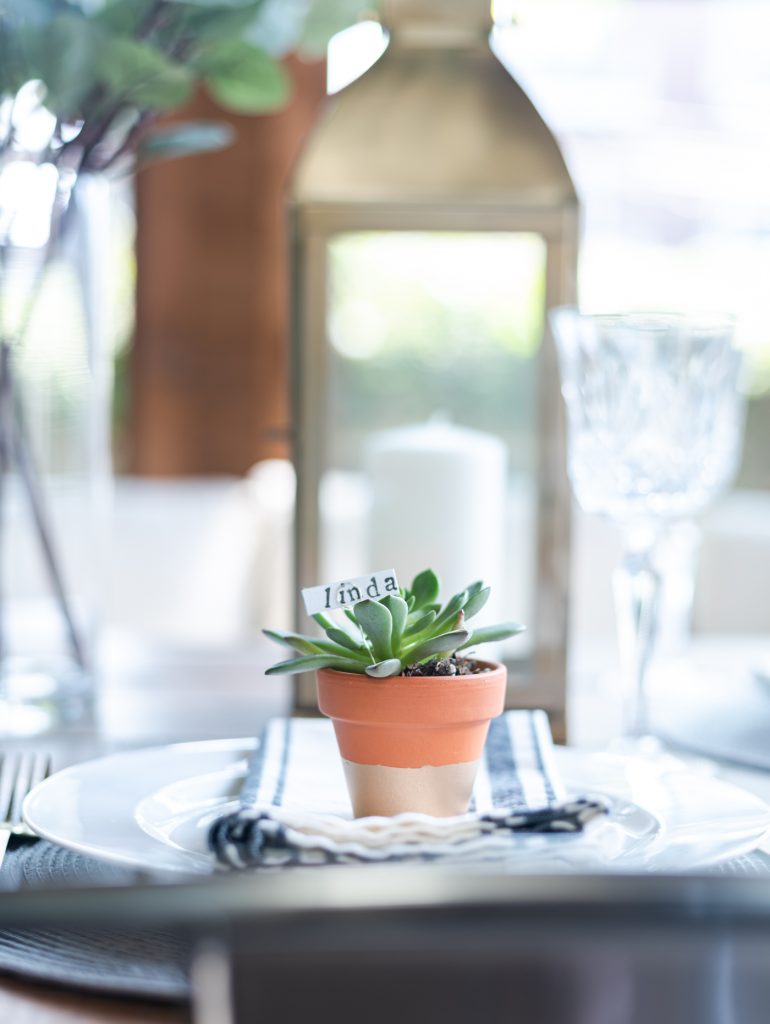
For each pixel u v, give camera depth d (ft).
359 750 2.92
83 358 3.99
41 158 3.92
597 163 8.87
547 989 2.01
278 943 1.99
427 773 2.91
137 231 8.50
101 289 4.04
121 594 7.00
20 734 3.66
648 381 3.54
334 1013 2.01
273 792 2.98
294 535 3.75
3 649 3.95
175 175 8.45
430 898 1.99
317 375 3.73
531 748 3.18
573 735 3.74
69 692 3.95
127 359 8.62
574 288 3.73
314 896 2.00
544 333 3.75
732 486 8.45
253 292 8.57
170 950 2.71
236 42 4.15
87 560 4.00
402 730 2.90
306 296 3.72
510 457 3.85
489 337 3.79
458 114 3.71
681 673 4.42
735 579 6.99
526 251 3.74
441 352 3.81
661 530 3.67
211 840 2.72
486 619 3.77
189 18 3.99
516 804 2.96
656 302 8.93
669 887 2.00
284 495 8.03
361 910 1.98
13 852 2.96
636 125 8.84
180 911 2.01
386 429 3.87
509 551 3.83
